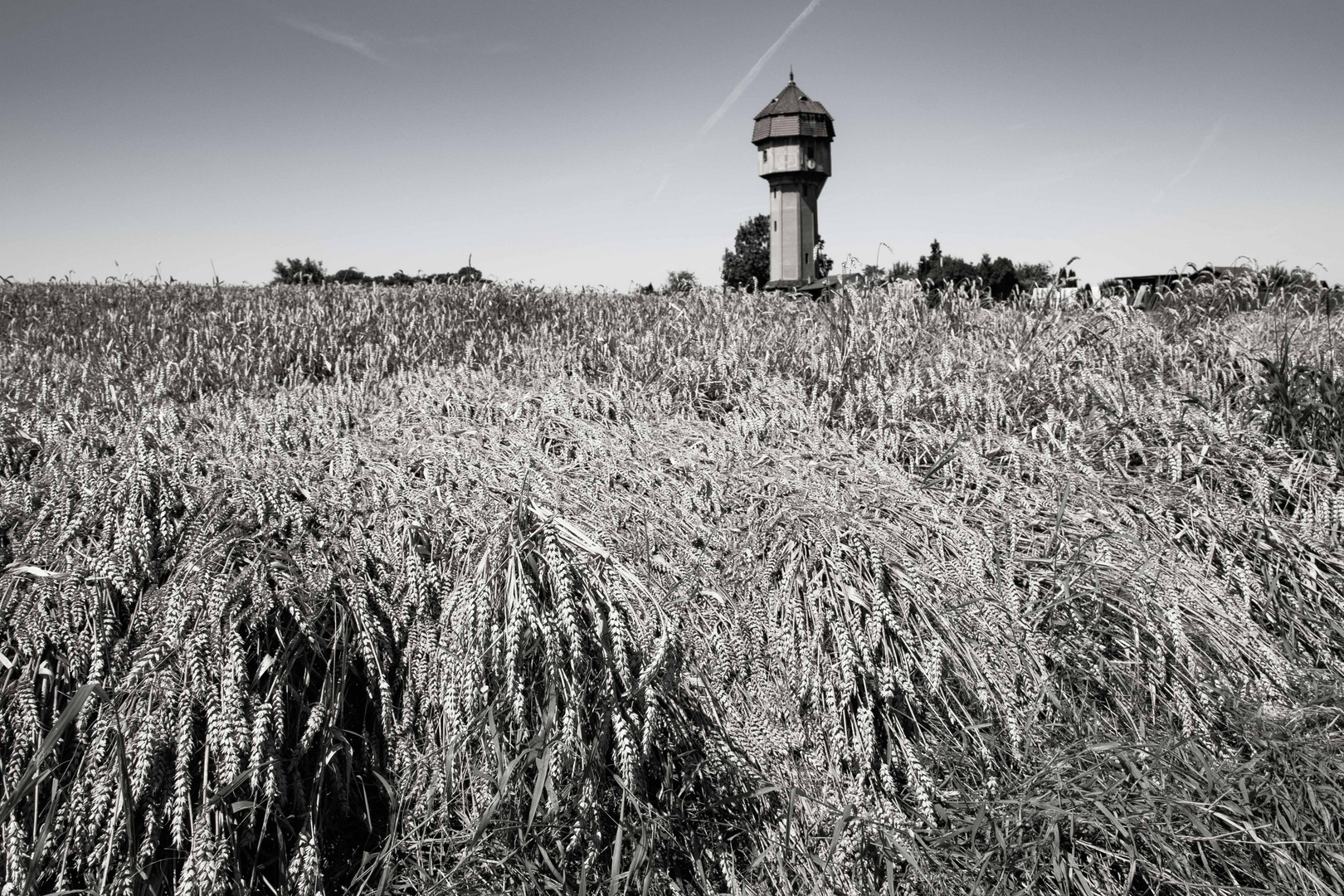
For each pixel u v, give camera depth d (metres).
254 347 4.61
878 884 1.91
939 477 3.03
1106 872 1.91
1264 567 2.77
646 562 2.32
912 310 4.72
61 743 1.78
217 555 2.00
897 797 2.03
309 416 3.12
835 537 2.36
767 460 2.95
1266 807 2.01
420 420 3.16
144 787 1.60
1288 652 2.52
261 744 1.68
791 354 4.16
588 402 3.51
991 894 1.84
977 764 2.09
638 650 1.96
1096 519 2.83
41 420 2.80
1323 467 3.16
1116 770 2.06
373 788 1.97
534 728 1.92
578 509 2.51
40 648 1.82
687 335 4.53
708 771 1.98
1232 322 4.86
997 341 4.28
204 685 1.72
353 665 2.07
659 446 3.06
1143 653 2.36
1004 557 2.57
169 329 5.25
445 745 1.87
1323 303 5.25
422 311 5.93
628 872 1.73
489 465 2.63
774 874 1.90
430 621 2.06
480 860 1.79
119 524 2.10
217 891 1.57
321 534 2.27
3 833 1.59
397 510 2.29
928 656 2.11
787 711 2.12
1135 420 3.34
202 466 2.49
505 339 4.87
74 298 7.67
